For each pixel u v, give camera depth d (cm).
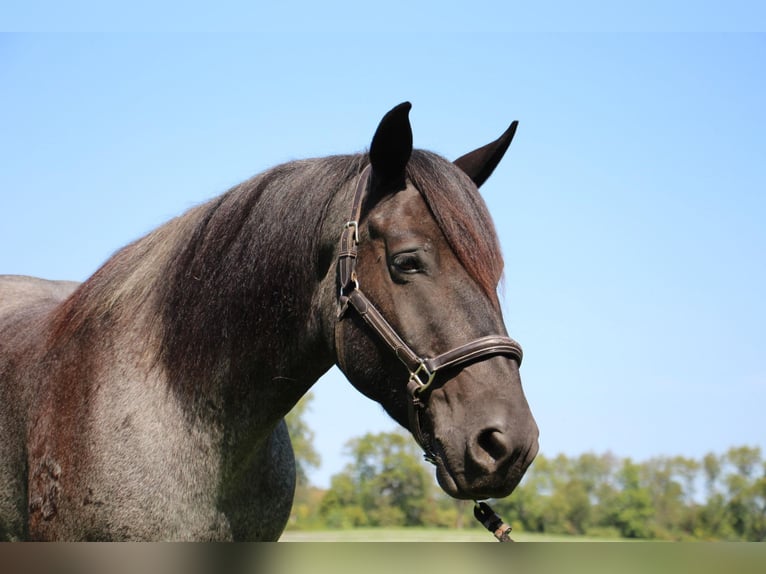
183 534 266
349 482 3691
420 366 233
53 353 301
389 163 252
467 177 256
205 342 279
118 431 269
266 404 278
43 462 284
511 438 215
